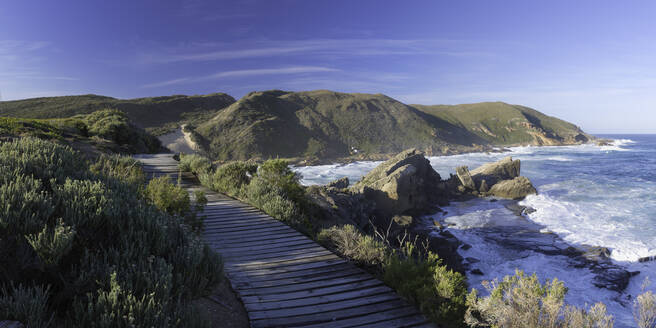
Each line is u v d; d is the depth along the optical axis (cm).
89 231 480
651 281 1625
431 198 3775
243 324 495
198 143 12569
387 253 764
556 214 2980
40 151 735
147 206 702
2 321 309
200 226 929
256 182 1389
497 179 4512
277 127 14912
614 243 2116
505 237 2453
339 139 16138
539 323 430
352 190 3294
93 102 15900
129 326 339
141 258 440
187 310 393
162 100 19688
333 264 757
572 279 1709
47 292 372
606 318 411
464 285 570
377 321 529
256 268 718
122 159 1457
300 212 1389
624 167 6706
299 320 517
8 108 14575
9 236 407
